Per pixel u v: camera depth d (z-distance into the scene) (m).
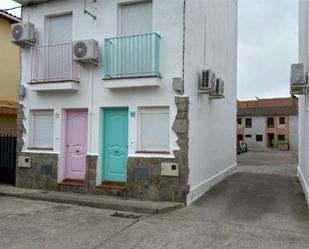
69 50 9.21
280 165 18.31
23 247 5.24
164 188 8.07
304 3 9.52
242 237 5.70
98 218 6.87
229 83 13.40
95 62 8.80
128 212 7.38
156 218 6.88
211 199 8.57
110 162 9.00
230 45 13.65
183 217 6.95
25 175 9.79
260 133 49.72
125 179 8.80
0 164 10.46
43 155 9.56
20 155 9.86
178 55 8.07
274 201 8.33
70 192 9.09
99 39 8.95
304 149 9.81
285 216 7.02
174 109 8.07
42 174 9.55
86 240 5.56
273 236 5.75
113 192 8.59
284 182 11.08
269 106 54.41
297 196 8.90
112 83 8.44
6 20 14.13
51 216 7.00
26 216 6.99
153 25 8.33
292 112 47.41
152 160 8.20
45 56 9.49
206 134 9.80
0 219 6.77
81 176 9.37
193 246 5.29
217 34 11.20
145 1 8.61
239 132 51.28
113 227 6.27
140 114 8.55
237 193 9.26
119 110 8.92
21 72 9.95
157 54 8.18
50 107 9.54
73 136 9.48
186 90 8.07
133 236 5.76
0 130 13.23
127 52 8.49
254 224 6.45
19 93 9.87
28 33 9.48
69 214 7.17
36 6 9.77
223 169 12.08
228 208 7.68
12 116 13.81
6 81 14.11
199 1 9.14
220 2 11.64
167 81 8.16
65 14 9.57
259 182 11.04
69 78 9.17
